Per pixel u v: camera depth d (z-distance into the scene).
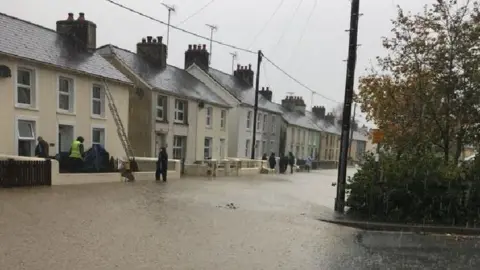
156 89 25.31
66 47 20.50
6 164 12.86
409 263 7.16
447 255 7.88
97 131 20.81
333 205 14.55
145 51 30.42
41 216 8.85
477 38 13.43
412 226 10.65
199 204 12.30
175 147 28.06
